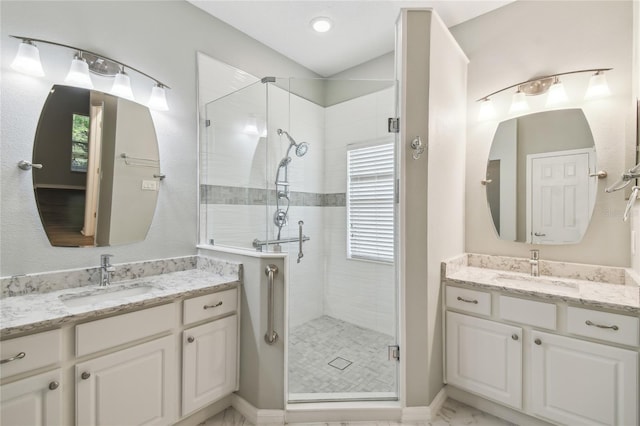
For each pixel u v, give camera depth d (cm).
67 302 148
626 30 179
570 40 196
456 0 214
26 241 149
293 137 236
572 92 197
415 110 176
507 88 211
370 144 231
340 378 199
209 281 179
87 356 126
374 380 197
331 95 249
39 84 152
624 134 180
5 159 143
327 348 227
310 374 202
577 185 195
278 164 229
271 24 242
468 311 185
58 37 157
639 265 160
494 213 225
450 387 200
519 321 167
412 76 175
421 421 176
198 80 219
